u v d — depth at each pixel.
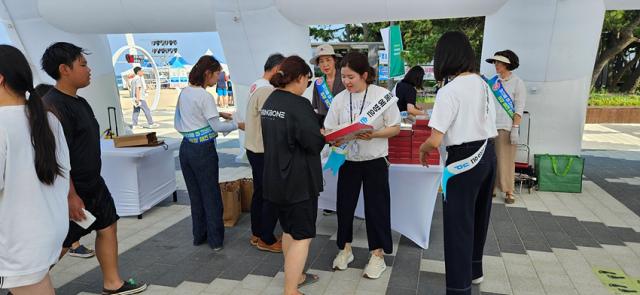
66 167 1.92
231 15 5.73
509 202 4.62
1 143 1.62
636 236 3.74
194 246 3.58
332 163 2.87
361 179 2.97
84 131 2.39
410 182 3.37
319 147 2.43
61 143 1.91
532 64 5.05
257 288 2.89
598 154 7.36
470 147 2.27
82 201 2.30
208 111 3.20
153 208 4.62
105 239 2.66
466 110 2.23
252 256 3.38
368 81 2.86
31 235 1.73
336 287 2.88
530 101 5.21
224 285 2.93
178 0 5.84
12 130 1.66
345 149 2.84
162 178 4.63
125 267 3.19
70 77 2.35
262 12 5.60
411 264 3.20
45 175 1.74
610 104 12.18
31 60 6.78
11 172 1.66
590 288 2.84
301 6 5.38
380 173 2.91
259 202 3.39
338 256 3.16
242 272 3.12
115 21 6.16
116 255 2.74
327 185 3.95
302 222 2.49
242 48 5.91
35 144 1.71
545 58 4.98
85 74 2.40
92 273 3.11
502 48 5.16
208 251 3.48
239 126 3.49
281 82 2.41
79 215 2.24
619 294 2.76
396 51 8.15
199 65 3.25
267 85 3.20
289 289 2.57
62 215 1.88
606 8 5.00
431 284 2.90
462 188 2.31
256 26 5.70
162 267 3.19
